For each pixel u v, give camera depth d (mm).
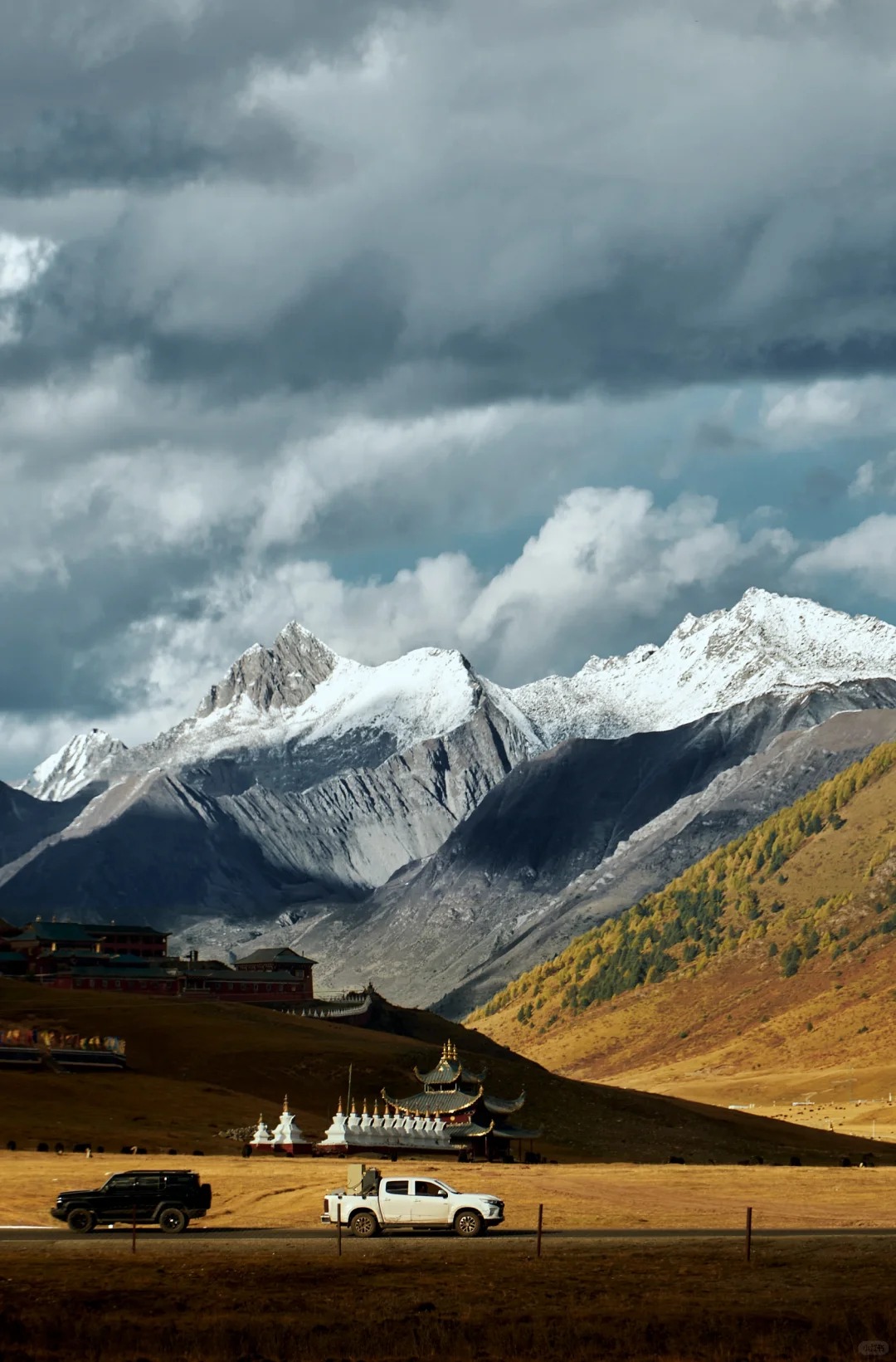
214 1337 66250
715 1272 78188
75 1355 65188
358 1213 93438
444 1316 70500
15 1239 91375
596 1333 66875
